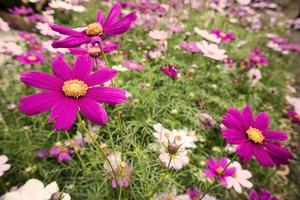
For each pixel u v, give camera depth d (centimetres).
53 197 20
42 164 38
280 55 85
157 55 49
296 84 76
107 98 19
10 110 44
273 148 22
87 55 21
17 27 75
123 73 50
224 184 29
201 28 80
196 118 44
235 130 22
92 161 34
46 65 55
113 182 28
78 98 19
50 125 44
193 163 41
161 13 71
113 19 23
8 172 38
